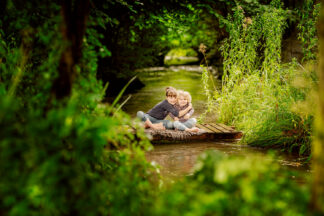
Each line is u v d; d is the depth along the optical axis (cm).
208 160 288
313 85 635
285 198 261
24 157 264
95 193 283
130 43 1802
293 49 1088
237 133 725
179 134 691
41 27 365
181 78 1836
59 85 314
